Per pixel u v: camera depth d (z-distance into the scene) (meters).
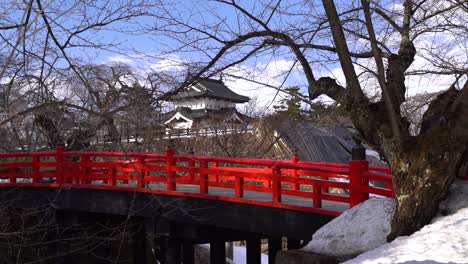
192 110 21.08
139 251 13.59
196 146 20.81
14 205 12.77
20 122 8.77
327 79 7.03
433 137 6.03
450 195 6.24
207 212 9.66
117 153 11.27
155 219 10.53
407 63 7.24
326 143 22.67
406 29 7.58
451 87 6.66
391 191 7.03
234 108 22.94
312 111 7.68
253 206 8.94
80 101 7.55
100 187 11.48
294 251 6.36
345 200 7.73
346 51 6.55
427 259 4.78
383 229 6.30
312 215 8.08
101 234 13.45
